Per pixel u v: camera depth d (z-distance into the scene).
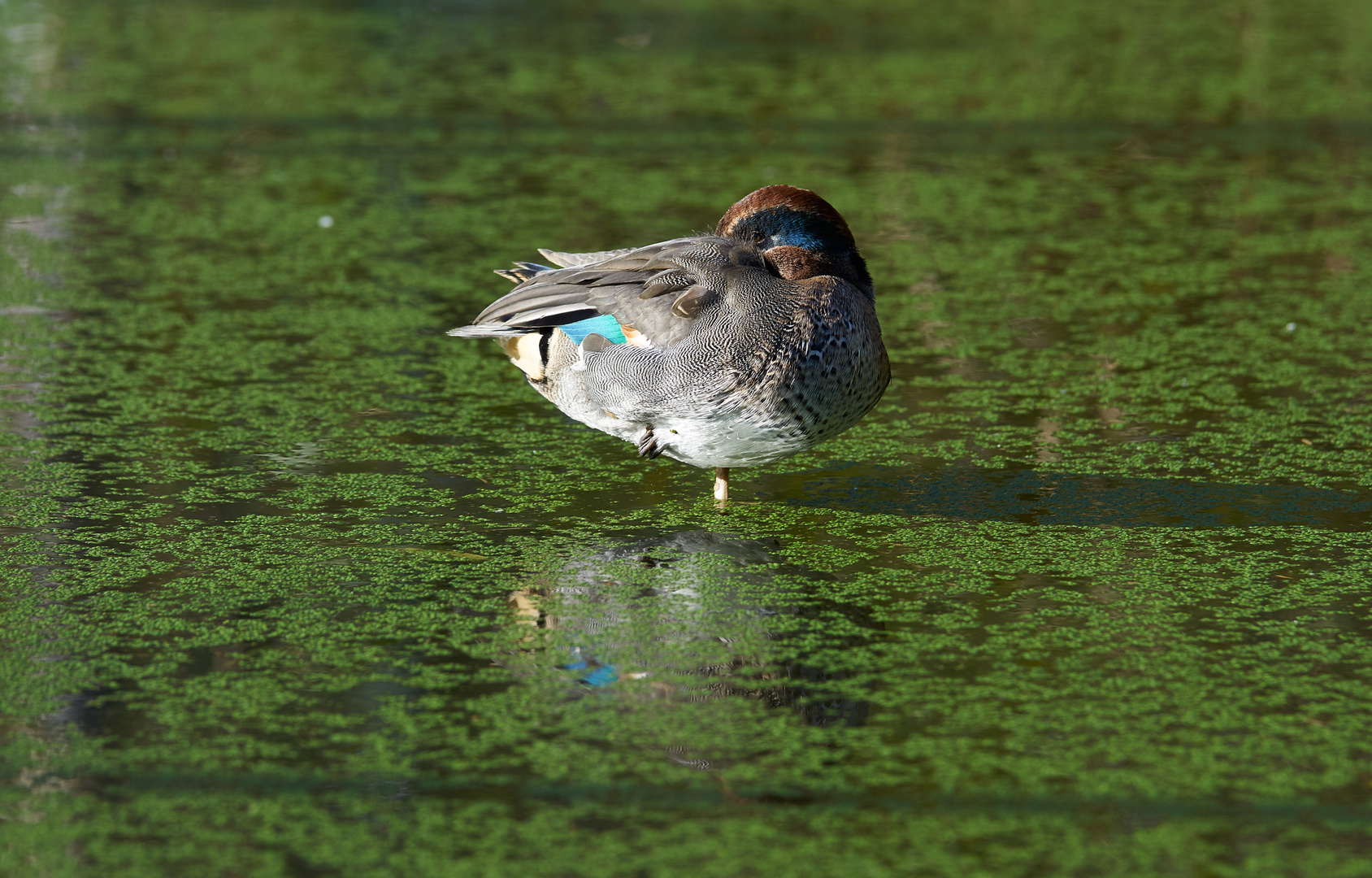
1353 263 16.47
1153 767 6.88
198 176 19.91
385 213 18.38
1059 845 6.29
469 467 10.94
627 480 10.75
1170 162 21.17
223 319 14.50
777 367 9.04
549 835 6.36
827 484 10.65
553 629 8.30
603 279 9.62
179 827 6.40
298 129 22.47
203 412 11.98
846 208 18.75
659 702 7.49
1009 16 32.62
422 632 8.26
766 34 30.28
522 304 9.76
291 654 7.99
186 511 9.99
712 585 8.91
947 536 9.68
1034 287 15.77
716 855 6.22
